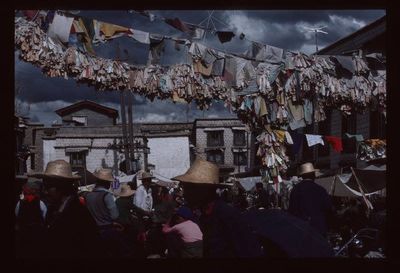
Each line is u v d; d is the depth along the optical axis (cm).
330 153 2895
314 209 809
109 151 4950
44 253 491
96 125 5012
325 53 2614
